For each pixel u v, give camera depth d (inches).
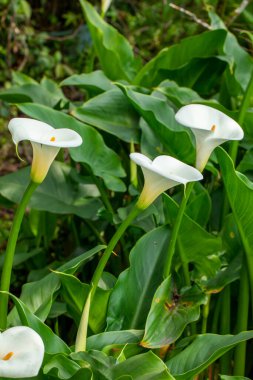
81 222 92.0
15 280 95.4
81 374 56.6
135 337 64.7
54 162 87.4
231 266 74.7
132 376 58.4
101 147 79.6
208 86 95.1
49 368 57.4
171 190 87.2
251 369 82.4
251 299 75.3
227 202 78.9
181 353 63.3
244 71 90.4
